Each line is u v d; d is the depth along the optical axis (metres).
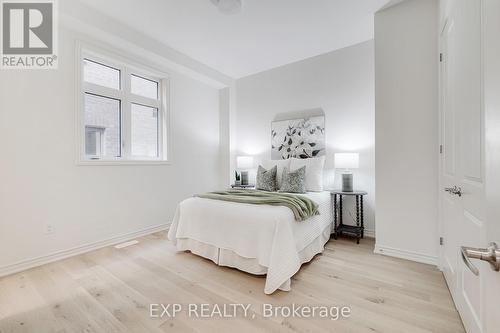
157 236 3.17
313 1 2.40
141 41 2.96
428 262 2.24
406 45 2.35
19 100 2.18
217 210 2.24
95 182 2.72
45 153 2.33
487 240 0.64
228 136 4.45
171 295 1.75
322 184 3.21
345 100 3.31
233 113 4.52
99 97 2.92
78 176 2.57
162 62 3.39
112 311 1.56
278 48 3.37
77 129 2.55
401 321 1.44
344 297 1.71
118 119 3.11
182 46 3.31
